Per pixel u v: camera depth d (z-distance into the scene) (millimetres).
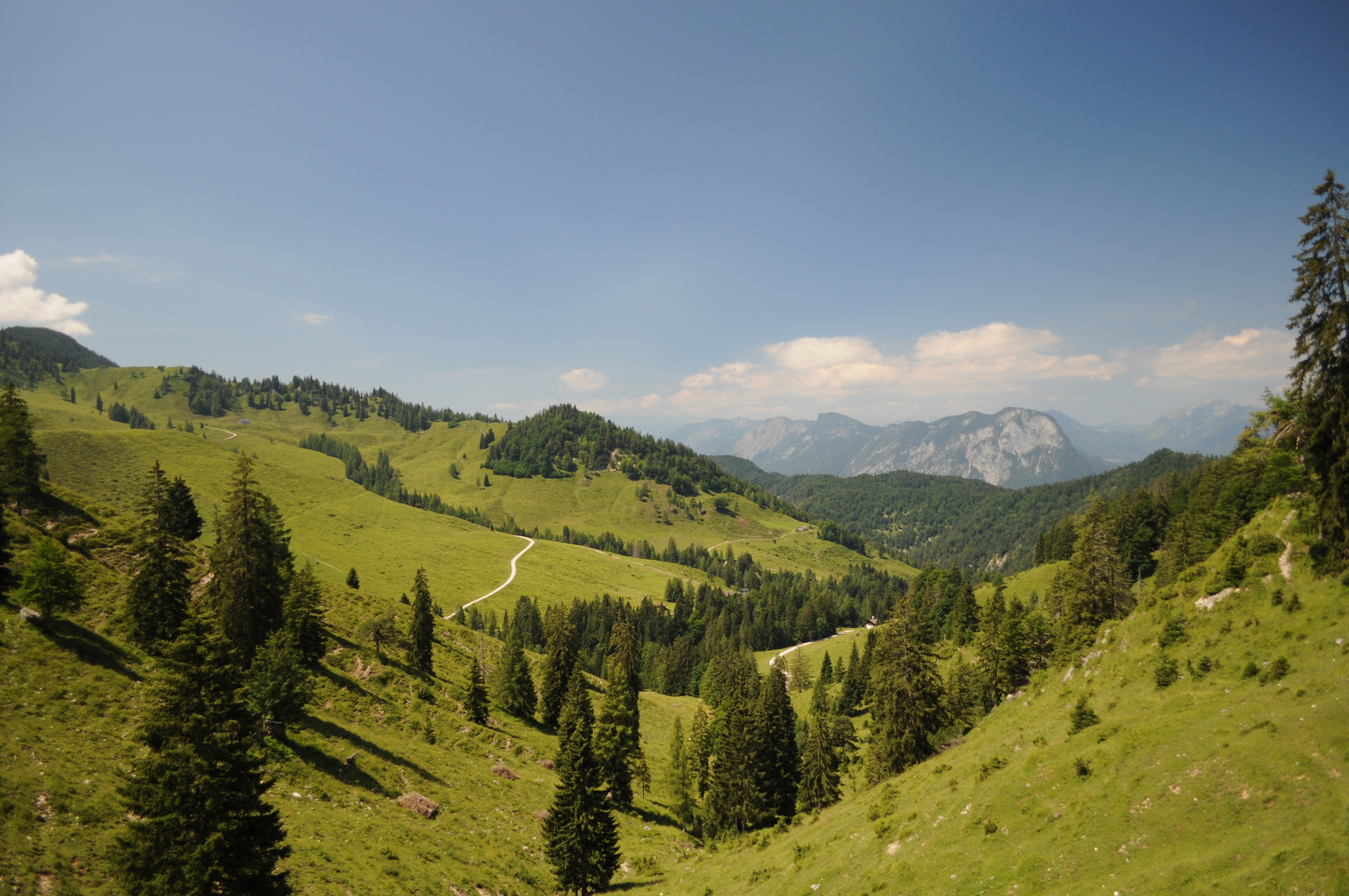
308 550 183750
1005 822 28344
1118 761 27750
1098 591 59125
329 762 48812
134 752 35344
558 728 83750
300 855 34781
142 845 22016
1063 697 43031
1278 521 37250
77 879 24500
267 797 40500
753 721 68438
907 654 54531
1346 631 28109
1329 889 17516
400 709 68312
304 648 64062
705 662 158750
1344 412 31531
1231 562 37312
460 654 98812
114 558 64250
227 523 54719
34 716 34469
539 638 152125
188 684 23594
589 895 45562
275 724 47844
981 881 25641
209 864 22328
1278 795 21828
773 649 187875
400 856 39594
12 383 65500
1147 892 21031
